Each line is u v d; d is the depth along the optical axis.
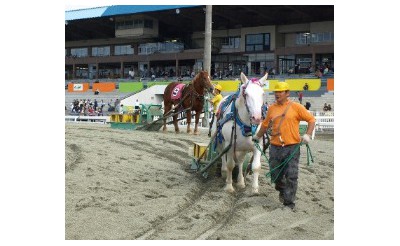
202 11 48.84
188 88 16.92
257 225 7.55
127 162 11.07
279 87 8.31
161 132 17.64
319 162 12.46
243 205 8.43
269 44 50.25
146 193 8.95
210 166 9.73
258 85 8.30
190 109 16.92
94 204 8.19
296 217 7.97
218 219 7.93
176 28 56.94
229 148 8.99
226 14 48.50
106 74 62.16
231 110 8.95
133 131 17.25
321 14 46.34
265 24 50.25
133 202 8.39
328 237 7.15
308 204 8.73
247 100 8.20
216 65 53.78
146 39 58.59
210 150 10.08
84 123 27.22
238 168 9.77
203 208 8.30
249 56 51.53
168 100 17.73
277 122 8.37
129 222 7.52
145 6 51.41
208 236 7.16
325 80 39.06
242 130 8.76
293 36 50.00
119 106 32.44
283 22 49.53
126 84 44.50
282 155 8.35
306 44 48.53
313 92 35.72
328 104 31.03
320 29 47.19
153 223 7.62
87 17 55.47
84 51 64.94
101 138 14.11
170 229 7.38
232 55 53.25
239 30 52.12
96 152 11.74
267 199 8.81
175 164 11.39
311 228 7.47
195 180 10.11
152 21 56.16
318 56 47.69
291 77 44.31
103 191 8.90
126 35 56.56
